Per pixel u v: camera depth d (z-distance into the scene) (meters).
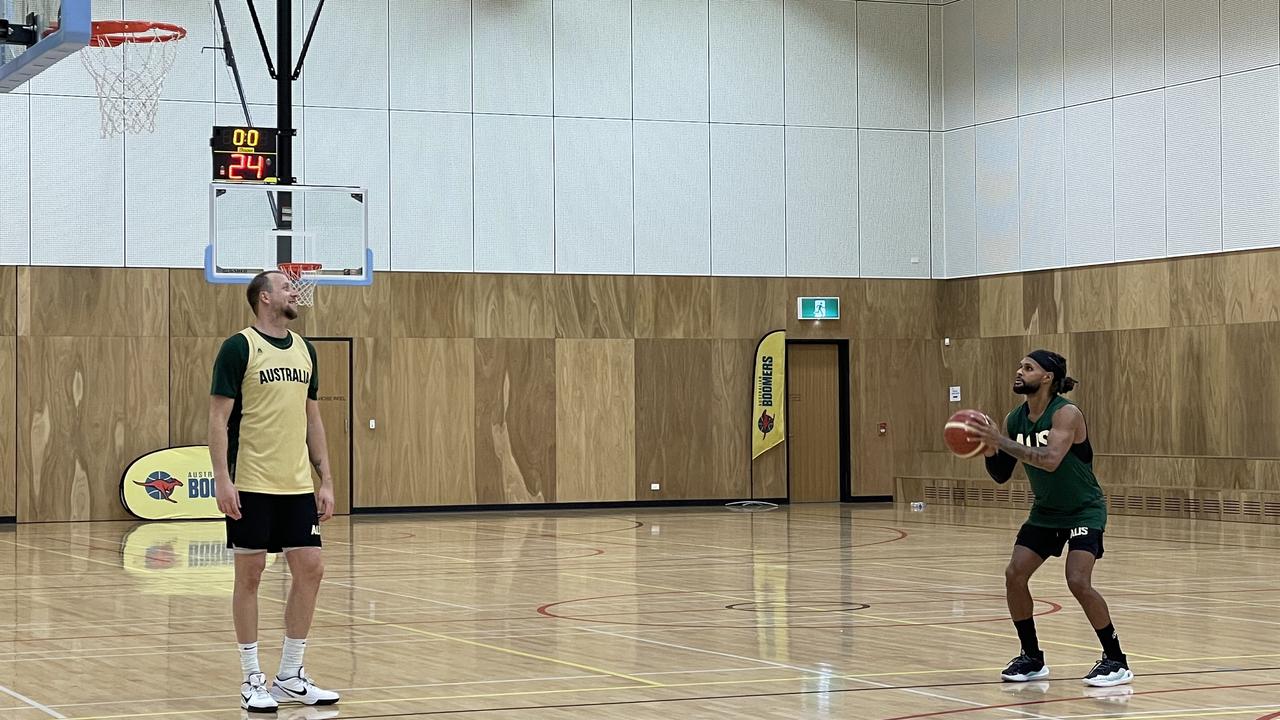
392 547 17.38
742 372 24.95
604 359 24.33
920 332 25.77
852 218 25.50
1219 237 21.38
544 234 24.05
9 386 21.64
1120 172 22.77
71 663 8.66
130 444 22.16
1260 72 20.81
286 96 19.80
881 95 25.70
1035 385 7.70
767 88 25.17
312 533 7.16
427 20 23.52
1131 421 22.69
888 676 8.00
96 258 21.98
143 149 22.17
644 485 24.47
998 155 24.83
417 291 23.42
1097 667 7.72
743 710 7.01
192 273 22.44
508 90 23.89
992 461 7.99
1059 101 23.70
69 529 20.56
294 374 7.10
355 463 23.09
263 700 7.00
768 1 25.19
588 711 7.00
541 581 13.38
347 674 8.18
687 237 24.73
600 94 24.36
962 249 25.56
